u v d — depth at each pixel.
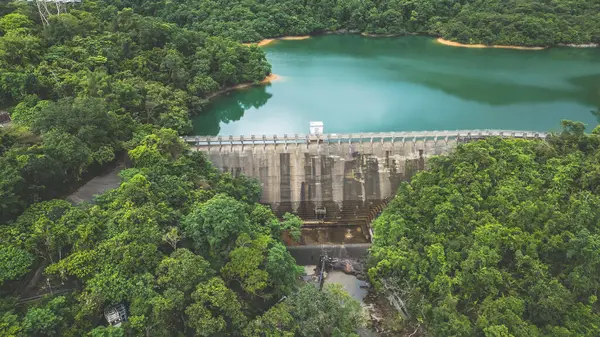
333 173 109.06
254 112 148.00
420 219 83.81
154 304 57.50
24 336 52.47
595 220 75.44
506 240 74.81
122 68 135.00
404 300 77.94
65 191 81.44
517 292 69.94
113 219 67.12
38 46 123.44
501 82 172.75
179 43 151.38
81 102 90.88
